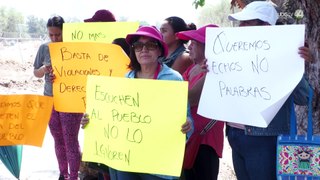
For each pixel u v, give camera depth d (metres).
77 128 5.00
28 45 35.88
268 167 3.01
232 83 3.00
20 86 17.39
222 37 3.03
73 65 4.27
